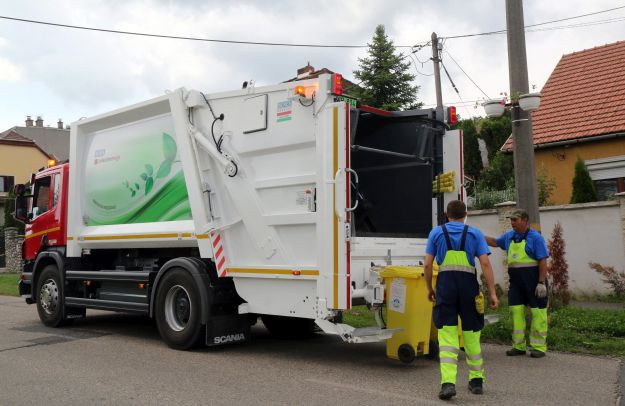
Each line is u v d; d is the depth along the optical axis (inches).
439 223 309.1
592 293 487.2
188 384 234.7
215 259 295.4
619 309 400.8
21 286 425.7
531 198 343.3
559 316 347.9
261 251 280.2
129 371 258.7
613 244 479.5
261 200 281.0
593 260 488.1
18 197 434.0
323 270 253.0
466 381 237.0
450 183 306.0
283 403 206.8
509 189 620.7
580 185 550.6
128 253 380.2
